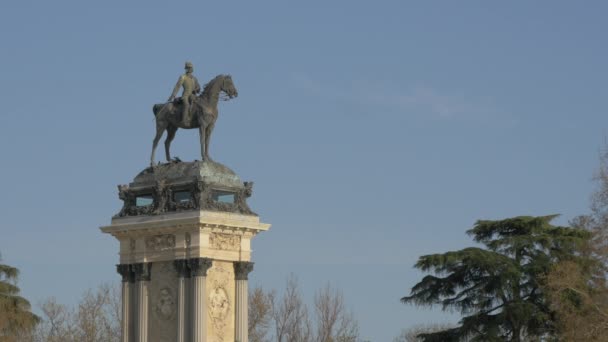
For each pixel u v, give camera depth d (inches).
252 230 4591.5
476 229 6648.6
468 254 6422.2
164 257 4544.8
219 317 4522.6
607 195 6087.6
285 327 7667.3
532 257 6501.0
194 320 4443.9
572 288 6008.9
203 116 4608.8
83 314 7785.4
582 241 6343.5
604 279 6215.6
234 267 4576.8
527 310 6259.8
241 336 4552.2
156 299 4566.9
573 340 5930.1
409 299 6565.0
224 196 4576.8
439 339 6515.8
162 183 4569.4
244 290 4574.3
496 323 6333.7
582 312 6018.7
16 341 7071.9
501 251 6545.3
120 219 4626.0
